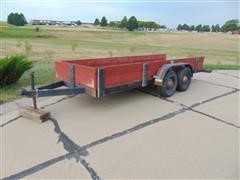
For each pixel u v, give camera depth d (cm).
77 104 582
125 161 352
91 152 374
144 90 708
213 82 867
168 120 498
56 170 332
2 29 6341
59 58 1678
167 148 386
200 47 4428
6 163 346
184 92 711
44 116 479
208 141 412
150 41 5591
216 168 338
